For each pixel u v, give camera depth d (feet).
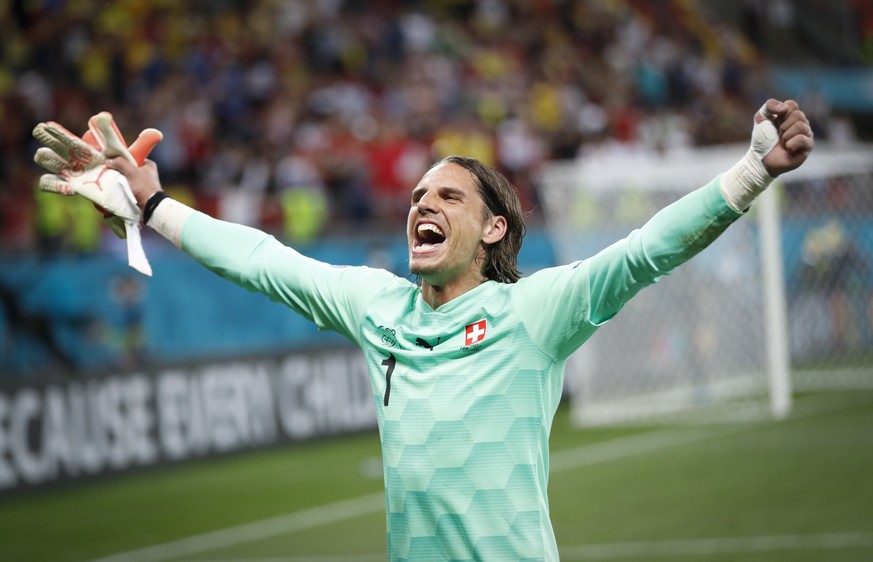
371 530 68.44
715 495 72.69
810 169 117.39
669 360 115.34
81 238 95.71
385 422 24.12
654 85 180.96
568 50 175.94
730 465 82.79
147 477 87.71
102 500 79.92
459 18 170.30
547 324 23.44
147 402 88.63
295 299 26.45
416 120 142.51
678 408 114.73
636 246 22.66
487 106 152.15
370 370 24.88
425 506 23.35
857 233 143.74
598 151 148.15
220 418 93.71
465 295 24.25
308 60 143.54
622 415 112.16
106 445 85.56
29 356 88.79
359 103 139.64
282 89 135.54
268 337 104.32
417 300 25.20
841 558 55.42
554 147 149.59
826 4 228.22
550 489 78.48
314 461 93.56
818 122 190.80
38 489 80.89
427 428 23.40
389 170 132.36
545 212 126.11
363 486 82.69
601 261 23.11
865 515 64.54
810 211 140.46
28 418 80.79
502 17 173.99
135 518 74.43
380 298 25.29
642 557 58.29
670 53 192.95
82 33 133.80
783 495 71.36
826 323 141.90
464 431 23.21
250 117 130.00
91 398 84.89
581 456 90.99
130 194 26.91
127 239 27.27
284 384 99.14
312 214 112.47
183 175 120.16
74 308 91.56
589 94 169.27
